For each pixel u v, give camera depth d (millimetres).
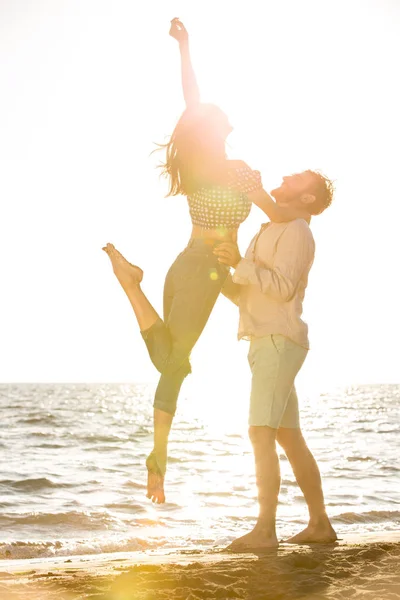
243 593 2932
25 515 9664
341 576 3266
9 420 40781
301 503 11156
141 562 4258
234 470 17469
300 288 4422
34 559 6629
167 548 7375
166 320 4105
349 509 10344
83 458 20594
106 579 3279
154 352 3914
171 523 9422
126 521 9484
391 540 4840
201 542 7707
